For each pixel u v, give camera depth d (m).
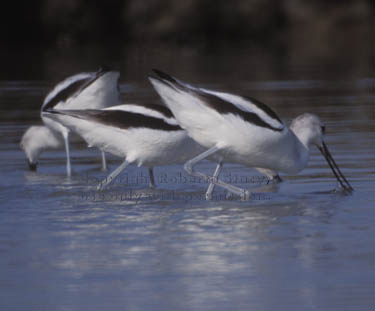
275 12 64.12
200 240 9.69
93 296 7.69
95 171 15.64
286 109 23.30
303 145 13.26
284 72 37.50
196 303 7.47
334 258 8.77
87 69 38.81
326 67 40.44
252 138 12.12
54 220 10.89
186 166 12.27
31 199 12.50
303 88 29.88
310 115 13.63
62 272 8.44
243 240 9.62
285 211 11.30
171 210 11.52
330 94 27.67
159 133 13.08
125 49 55.94
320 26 64.00
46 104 16.27
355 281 7.98
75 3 60.75
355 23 64.50
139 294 7.73
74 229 10.34
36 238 9.87
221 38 62.78
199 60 45.91
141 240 9.72
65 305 7.46
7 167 16.17
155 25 61.75
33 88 31.02
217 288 7.88
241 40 62.88
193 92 11.96
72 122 13.31
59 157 17.67
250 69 39.28
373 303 7.41
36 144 16.50
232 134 12.06
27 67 41.06
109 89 15.70
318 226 10.28
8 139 19.30
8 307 7.43
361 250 9.05
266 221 10.66
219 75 35.62
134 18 61.88
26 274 8.38
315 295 7.63
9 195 12.85
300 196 12.39
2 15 60.44
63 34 61.00
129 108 13.26
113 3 62.75
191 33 61.78
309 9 64.88
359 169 14.44
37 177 14.93
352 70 38.31
